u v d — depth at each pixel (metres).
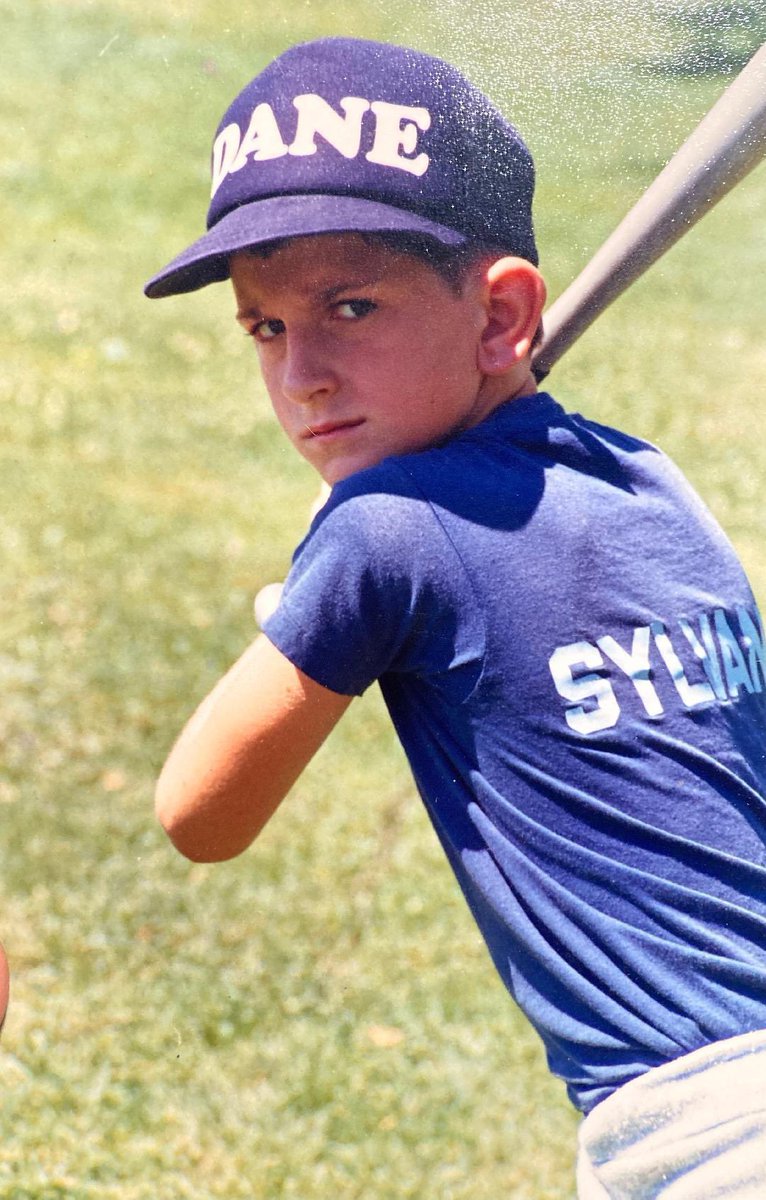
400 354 1.31
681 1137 1.24
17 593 3.40
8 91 7.01
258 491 4.09
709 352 5.09
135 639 3.26
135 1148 2.07
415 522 1.27
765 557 3.80
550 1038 1.33
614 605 1.31
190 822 1.39
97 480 4.04
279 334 1.35
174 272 1.34
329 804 2.80
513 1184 2.07
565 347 1.58
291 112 1.32
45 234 5.81
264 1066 2.23
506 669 1.28
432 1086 2.22
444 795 1.33
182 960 2.41
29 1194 1.98
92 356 4.86
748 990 1.27
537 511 1.30
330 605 1.28
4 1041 2.22
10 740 2.90
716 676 1.34
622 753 1.29
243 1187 2.03
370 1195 2.04
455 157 1.32
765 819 1.34
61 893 2.53
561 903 1.29
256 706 1.32
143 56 7.14
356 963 2.44
